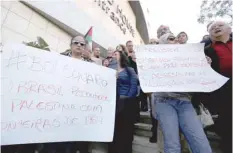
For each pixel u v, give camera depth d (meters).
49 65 1.35
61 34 4.52
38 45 1.76
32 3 3.54
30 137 1.14
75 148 1.74
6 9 3.08
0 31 2.96
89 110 1.42
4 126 1.08
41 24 3.89
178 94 1.57
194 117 1.47
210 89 1.49
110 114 1.49
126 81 2.25
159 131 1.92
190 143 1.44
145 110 4.20
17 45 1.23
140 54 1.77
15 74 1.18
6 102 1.11
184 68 1.66
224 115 1.84
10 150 1.45
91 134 1.36
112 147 2.19
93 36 5.73
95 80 1.52
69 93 1.38
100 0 6.61
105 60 3.15
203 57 1.73
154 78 1.61
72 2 4.79
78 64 1.48
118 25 8.38
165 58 1.74
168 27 2.52
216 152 2.09
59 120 1.27
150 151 2.50
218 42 2.02
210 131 2.46
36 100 1.22
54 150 1.57
